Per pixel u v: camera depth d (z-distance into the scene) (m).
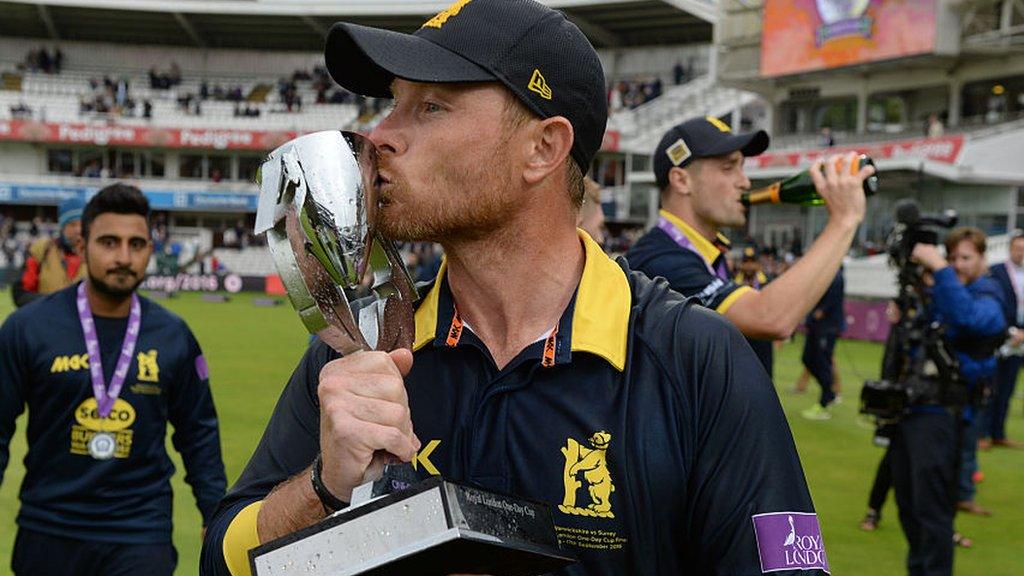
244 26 47.78
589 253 1.42
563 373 1.33
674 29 44.41
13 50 48.94
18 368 3.17
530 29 1.30
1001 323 5.85
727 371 1.33
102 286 3.20
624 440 1.30
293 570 1.08
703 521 1.32
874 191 2.87
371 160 1.17
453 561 1.09
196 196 42.06
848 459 7.95
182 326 3.38
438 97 1.29
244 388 10.88
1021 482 7.25
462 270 1.39
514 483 1.31
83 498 3.19
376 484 1.10
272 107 45.22
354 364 1.14
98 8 45.00
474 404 1.36
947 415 4.37
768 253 25.20
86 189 41.78
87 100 44.88
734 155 3.41
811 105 32.12
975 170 23.77
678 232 3.39
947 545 4.34
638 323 1.37
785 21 29.81
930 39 25.84
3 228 39.16
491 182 1.29
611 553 1.29
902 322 4.53
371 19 46.59
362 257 1.11
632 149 37.75
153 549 3.25
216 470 3.43
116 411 3.21
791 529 1.29
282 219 1.10
